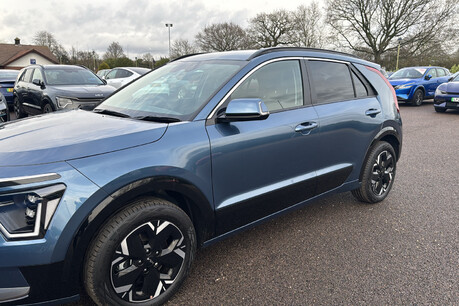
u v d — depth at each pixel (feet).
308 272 8.17
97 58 224.53
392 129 11.83
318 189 9.89
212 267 8.38
